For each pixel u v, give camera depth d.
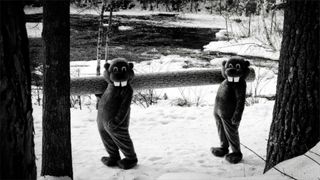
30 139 2.33
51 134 4.63
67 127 4.68
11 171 2.17
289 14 4.41
